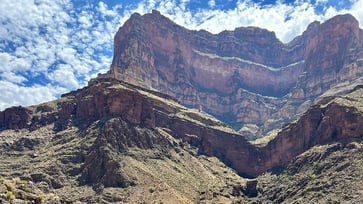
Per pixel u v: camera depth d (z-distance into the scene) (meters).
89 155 191.38
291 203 178.62
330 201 163.38
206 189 199.62
